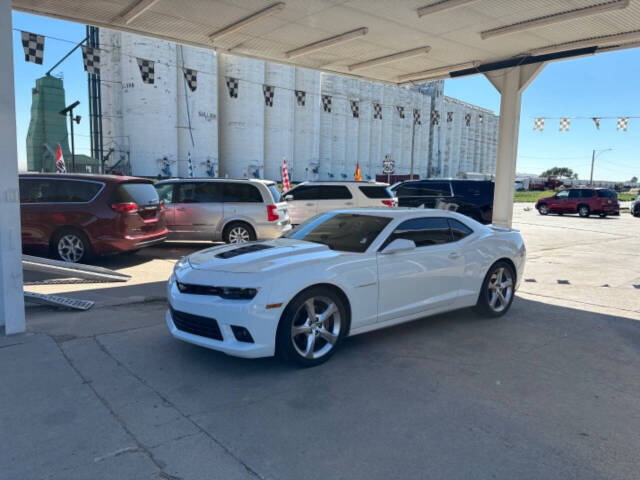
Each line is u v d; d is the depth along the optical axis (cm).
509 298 579
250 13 849
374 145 8700
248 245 480
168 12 848
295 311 383
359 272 424
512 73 1172
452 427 301
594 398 349
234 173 6425
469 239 536
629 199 5400
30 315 525
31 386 346
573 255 1117
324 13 841
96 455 261
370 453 270
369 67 1224
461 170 11206
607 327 534
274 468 253
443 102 10219
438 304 497
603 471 256
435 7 796
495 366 409
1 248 438
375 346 456
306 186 1324
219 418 307
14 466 249
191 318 395
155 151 5522
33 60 848
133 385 354
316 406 328
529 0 751
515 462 263
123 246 820
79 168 5688
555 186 8600
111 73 5562
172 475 244
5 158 429
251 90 6297
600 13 781
